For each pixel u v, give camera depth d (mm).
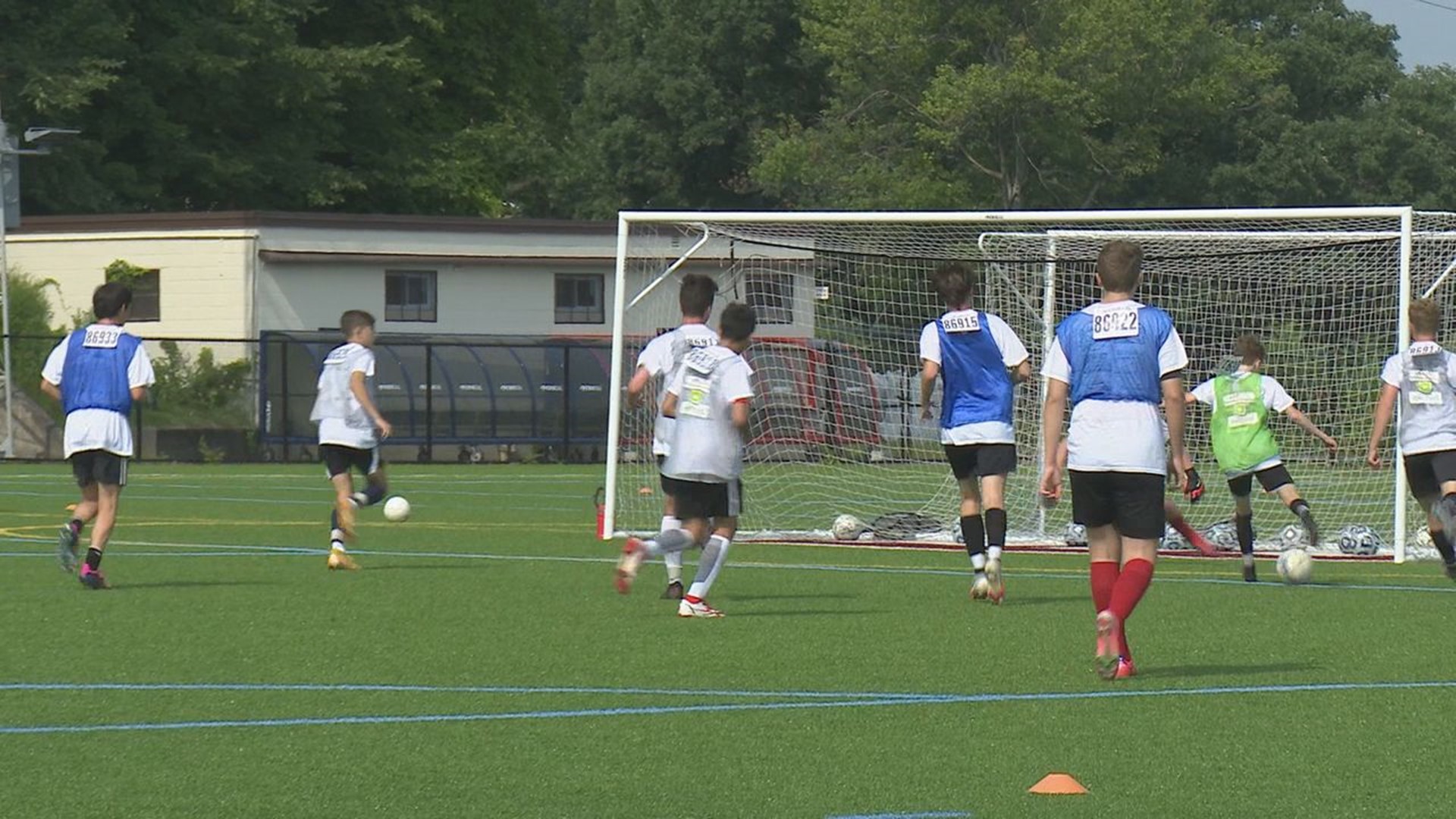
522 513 81500
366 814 23672
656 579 52375
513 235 148625
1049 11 179000
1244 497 54500
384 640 38969
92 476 48469
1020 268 79312
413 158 174375
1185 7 183125
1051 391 34875
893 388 95625
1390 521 81938
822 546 65688
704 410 42844
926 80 186375
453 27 183375
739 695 32344
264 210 156000
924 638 39906
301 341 134625
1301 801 24422
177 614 43156
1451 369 51875
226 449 134625
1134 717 30297
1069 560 62125
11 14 153500
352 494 54594
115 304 48719
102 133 162000
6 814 23547
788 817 23469
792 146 191250
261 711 30531
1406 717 30391
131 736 28484
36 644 38156
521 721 29734
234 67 159375
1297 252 74188
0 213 125688
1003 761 26859
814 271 96375
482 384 139000
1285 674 35031
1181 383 34375
